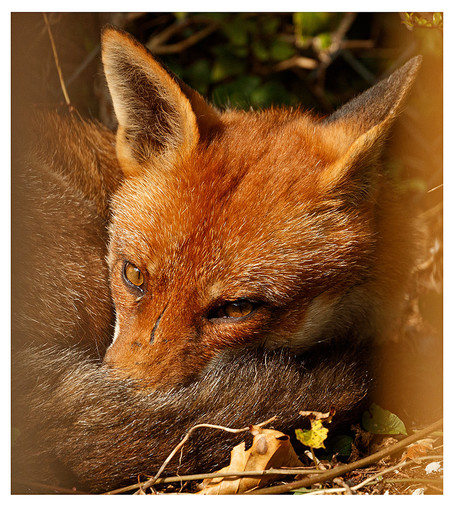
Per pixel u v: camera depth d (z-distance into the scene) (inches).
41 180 262.2
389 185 275.9
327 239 231.6
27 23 356.2
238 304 218.7
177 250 216.7
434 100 370.3
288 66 423.2
